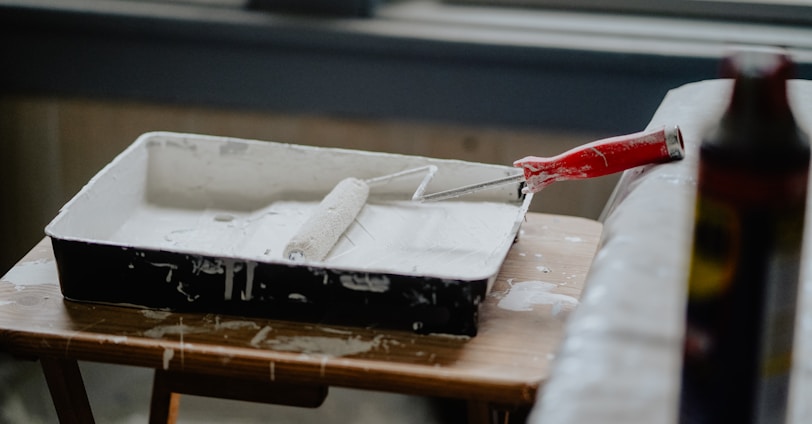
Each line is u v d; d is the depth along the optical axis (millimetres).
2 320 1229
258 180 1526
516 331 1215
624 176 1272
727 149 594
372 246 1343
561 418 688
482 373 1130
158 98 2141
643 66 1973
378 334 1204
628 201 1092
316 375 1152
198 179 1533
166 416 1282
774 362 611
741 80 603
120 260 1234
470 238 1360
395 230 1384
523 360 1156
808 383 720
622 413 684
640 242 947
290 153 1508
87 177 2268
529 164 1297
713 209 605
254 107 2121
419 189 1377
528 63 2008
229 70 2098
